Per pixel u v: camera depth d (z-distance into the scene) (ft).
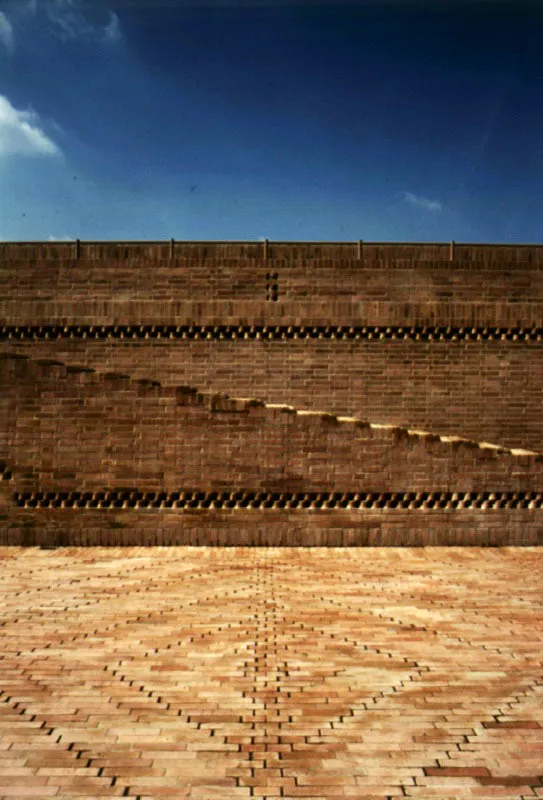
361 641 23.79
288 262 48.01
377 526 36.96
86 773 15.89
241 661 22.04
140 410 36.70
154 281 48.06
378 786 15.49
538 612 26.84
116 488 36.68
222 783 15.56
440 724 18.17
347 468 36.96
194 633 24.47
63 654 22.54
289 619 25.95
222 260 48.03
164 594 28.91
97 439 36.68
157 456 36.73
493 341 46.01
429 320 45.65
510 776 15.90
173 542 36.76
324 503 37.01
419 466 36.99
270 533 36.81
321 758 16.57
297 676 20.97
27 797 14.99
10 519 36.78
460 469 37.11
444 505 37.14
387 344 45.83
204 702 19.29
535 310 45.96
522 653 22.77
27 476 36.73
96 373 36.70
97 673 21.11
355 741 17.31
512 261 48.44
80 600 28.04
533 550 36.50
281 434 36.83
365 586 30.17
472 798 15.11
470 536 37.09
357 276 47.98
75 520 36.73
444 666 21.74
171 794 15.16
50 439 36.70
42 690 19.95
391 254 48.37
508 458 37.22
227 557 34.81
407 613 26.68
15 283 48.11
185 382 45.65
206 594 28.94
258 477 36.81
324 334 45.80
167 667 21.58
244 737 17.48
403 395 45.70
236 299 47.98
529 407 45.91
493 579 31.27
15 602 27.73
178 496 36.78
